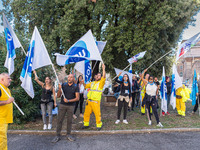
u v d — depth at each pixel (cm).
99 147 382
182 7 938
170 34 1182
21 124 563
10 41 418
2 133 279
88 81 672
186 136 454
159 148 378
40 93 618
